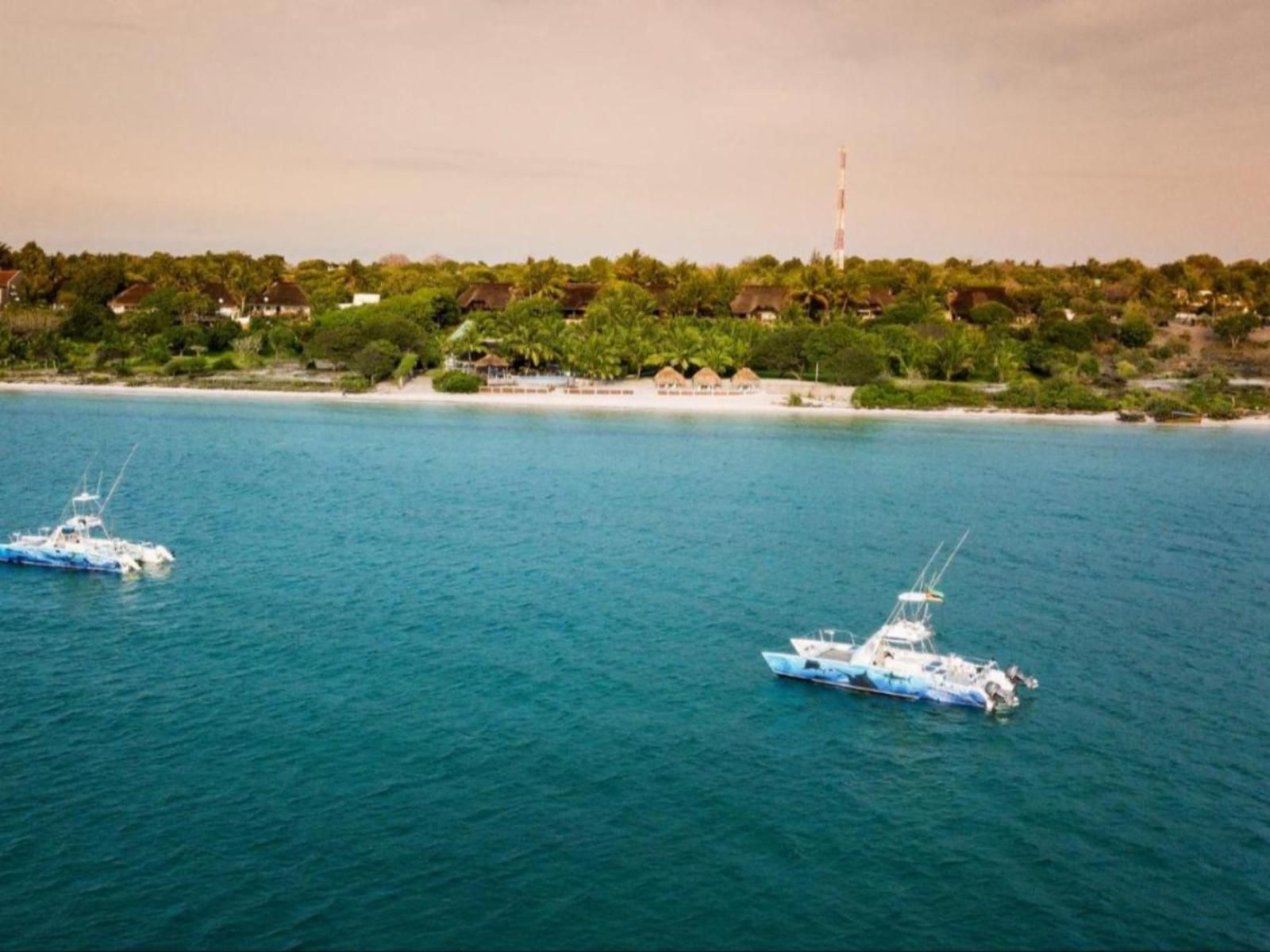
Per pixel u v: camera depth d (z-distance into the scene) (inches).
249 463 5772.6
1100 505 5187.0
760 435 7372.1
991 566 3961.6
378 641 2967.5
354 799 2080.5
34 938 1652.3
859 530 4505.4
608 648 2965.1
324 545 4010.8
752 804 2119.8
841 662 2746.1
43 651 2851.9
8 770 2162.9
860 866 1914.4
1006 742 2445.9
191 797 2071.9
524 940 1679.4
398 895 1781.5
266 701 2534.5
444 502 4864.7
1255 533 4633.4
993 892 1845.5
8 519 4333.2
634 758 2300.7
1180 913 1801.2
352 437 6801.2
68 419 7209.6
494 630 3085.6
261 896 1766.7
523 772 2213.3
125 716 2440.9
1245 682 2837.1
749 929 1726.1
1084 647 3093.0
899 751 2388.0
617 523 4522.6
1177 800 2183.8
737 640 3070.9
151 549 3737.7
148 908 1731.1
